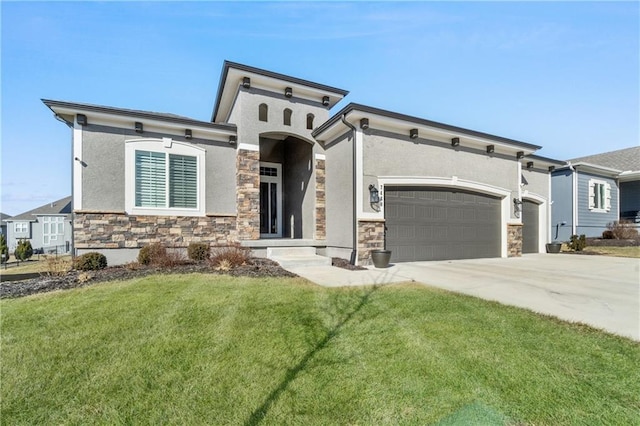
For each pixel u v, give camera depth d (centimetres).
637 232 1905
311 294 588
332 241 1132
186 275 735
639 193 2122
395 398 269
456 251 1205
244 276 737
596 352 351
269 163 1462
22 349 358
